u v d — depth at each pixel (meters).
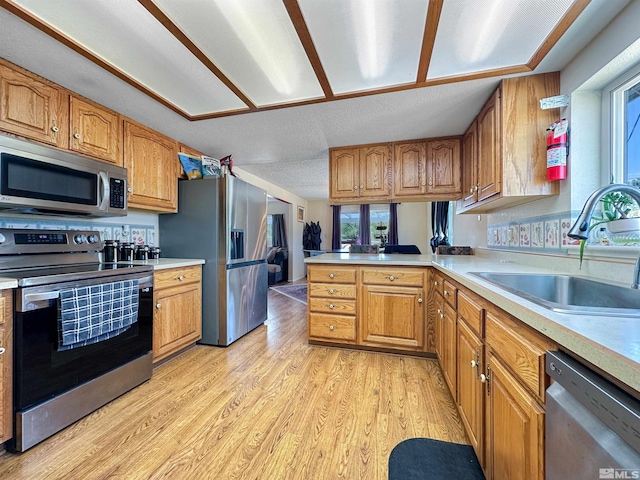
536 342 0.75
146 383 1.96
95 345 1.64
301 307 4.29
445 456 1.30
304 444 1.38
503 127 1.70
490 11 1.24
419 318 2.35
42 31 1.33
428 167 2.74
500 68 1.62
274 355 2.44
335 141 2.83
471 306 1.28
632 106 1.36
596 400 0.53
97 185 1.94
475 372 1.21
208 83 1.81
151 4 1.20
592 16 1.24
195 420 1.55
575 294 1.32
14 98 1.57
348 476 1.19
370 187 2.90
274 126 2.45
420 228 6.85
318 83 1.81
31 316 1.35
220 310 2.66
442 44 1.44
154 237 2.81
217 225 2.69
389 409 1.65
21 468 1.22
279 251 6.79
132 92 1.88
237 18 1.29
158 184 2.53
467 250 3.08
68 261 1.96
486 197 2.00
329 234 7.77
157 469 1.22
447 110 2.14
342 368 2.18
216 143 2.88
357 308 2.50
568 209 1.53
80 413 1.54
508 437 0.88
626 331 0.59
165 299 2.22
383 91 1.86
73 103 1.86
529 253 1.88
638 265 1.01
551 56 1.51
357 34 1.38
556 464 0.64
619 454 0.46
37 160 1.61
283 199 6.20
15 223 1.83
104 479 1.17
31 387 1.34
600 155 1.49
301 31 1.35
